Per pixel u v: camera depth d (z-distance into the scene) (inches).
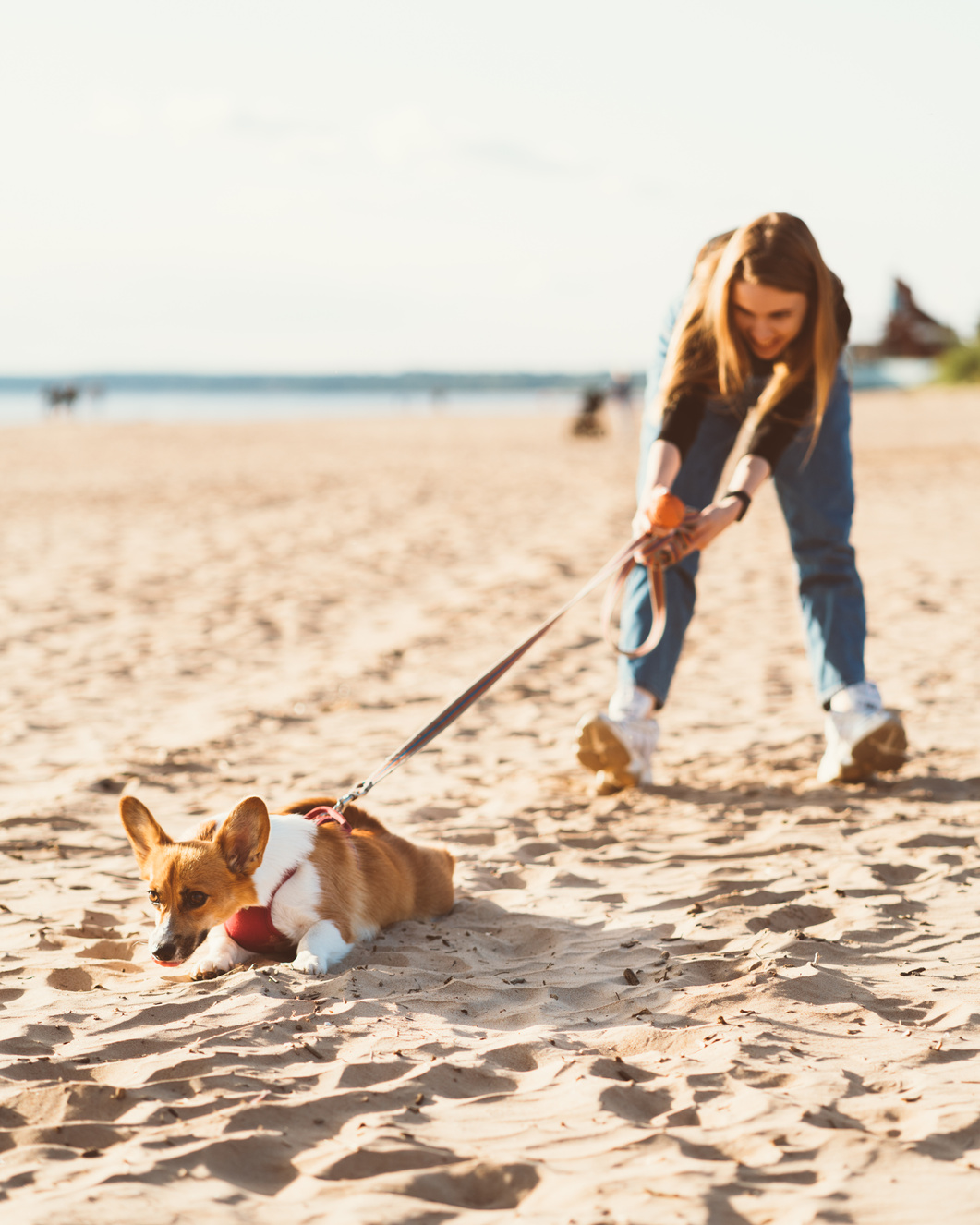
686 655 372.5
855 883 182.4
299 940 157.4
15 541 655.8
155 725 301.6
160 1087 115.6
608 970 152.3
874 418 1664.6
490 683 182.4
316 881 154.9
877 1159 99.7
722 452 239.1
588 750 235.6
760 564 541.6
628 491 861.2
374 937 163.2
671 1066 121.9
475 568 544.7
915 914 169.9
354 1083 117.4
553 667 360.8
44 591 499.2
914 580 478.9
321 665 367.9
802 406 216.1
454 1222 92.0
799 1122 106.1
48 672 362.3
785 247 203.5
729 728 291.4
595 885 187.6
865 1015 133.8
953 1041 126.0
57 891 186.5
